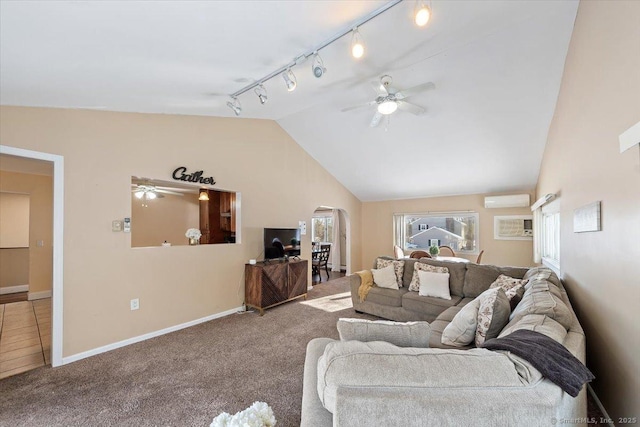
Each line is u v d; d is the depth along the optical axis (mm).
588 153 2184
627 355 1558
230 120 4336
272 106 3855
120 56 1832
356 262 7617
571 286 2783
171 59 1995
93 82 2217
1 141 2438
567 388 997
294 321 3889
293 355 2867
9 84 2051
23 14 1276
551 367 1043
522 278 3338
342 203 7020
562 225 3191
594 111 2031
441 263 4023
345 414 949
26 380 2410
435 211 6801
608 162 1778
